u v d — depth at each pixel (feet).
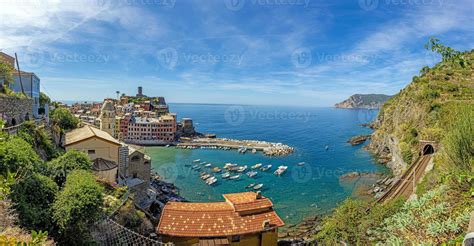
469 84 305.73
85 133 136.98
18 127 94.02
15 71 142.00
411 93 357.82
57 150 122.42
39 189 61.77
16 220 52.24
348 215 90.17
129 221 88.84
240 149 403.34
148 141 459.73
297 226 152.35
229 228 87.04
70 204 60.39
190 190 215.72
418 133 266.57
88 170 88.12
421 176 167.12
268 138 536.01
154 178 232.32
